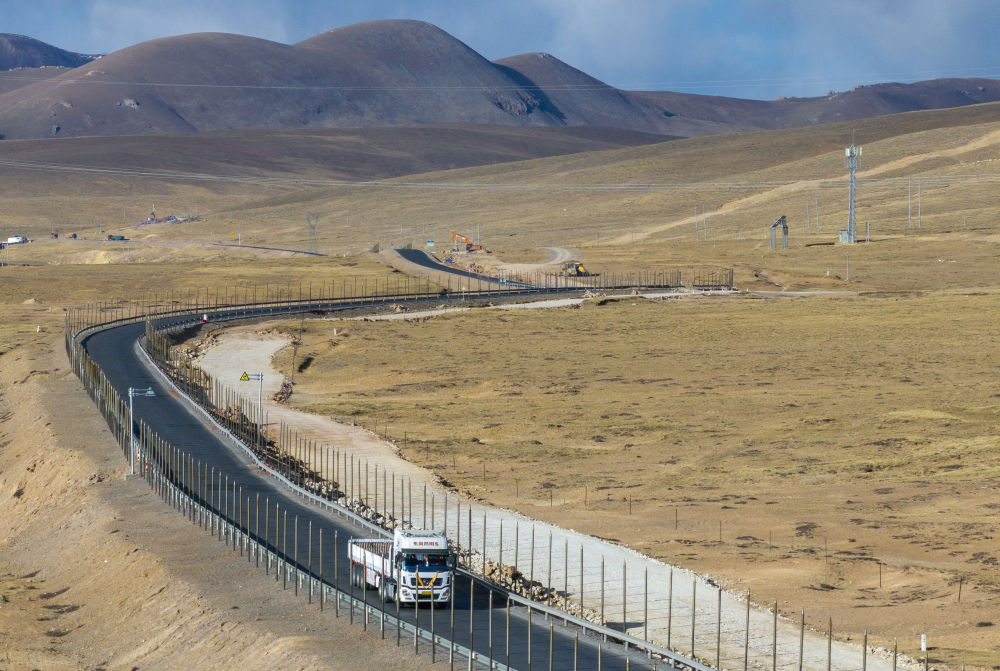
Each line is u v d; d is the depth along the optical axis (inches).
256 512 5206.7
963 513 5059.1
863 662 3304.6
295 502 5452.8
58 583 4931.1
